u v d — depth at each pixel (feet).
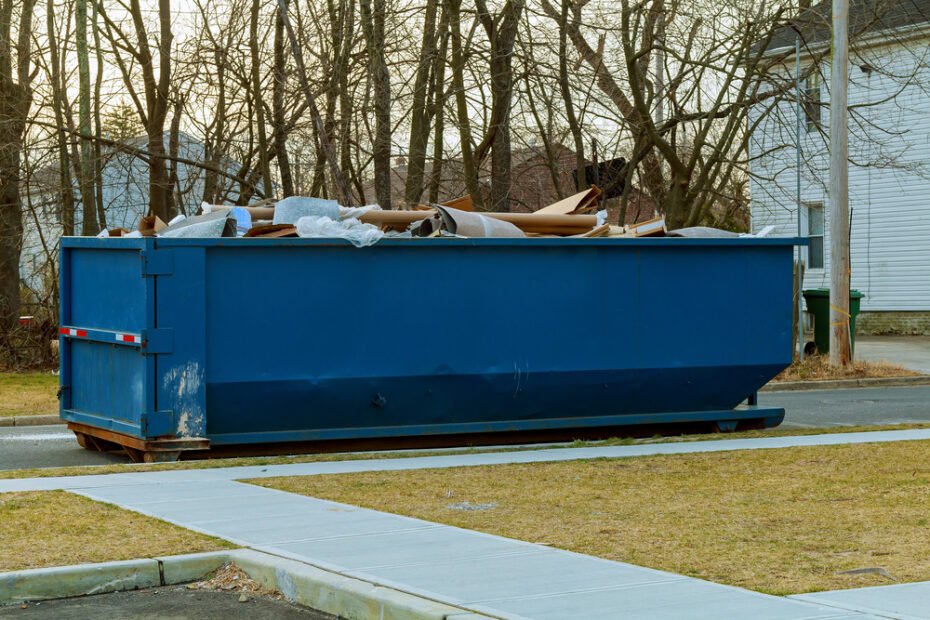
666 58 94.07
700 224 94.68
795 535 24.23
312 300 38.32
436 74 83.20
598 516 26.55
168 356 36.55
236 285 37.50
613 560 21.86
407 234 40.29
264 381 37.76
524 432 43.09
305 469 34.40
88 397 40.78
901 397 63.36
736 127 89.81
